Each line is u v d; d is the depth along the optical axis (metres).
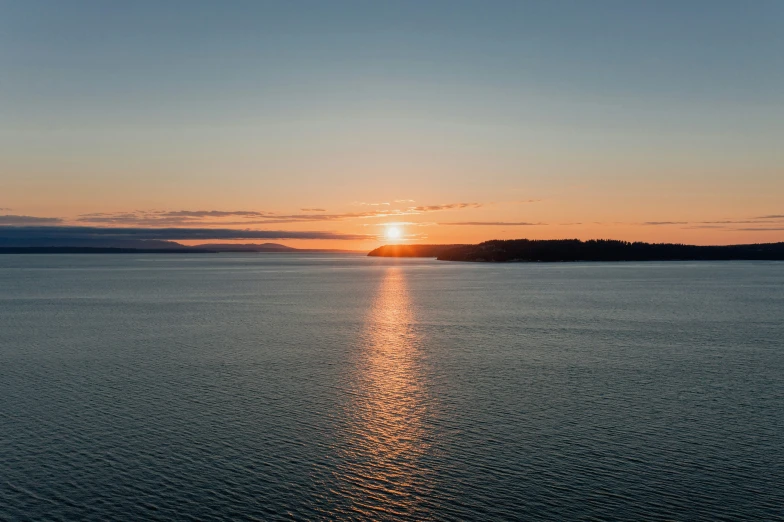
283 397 38.91
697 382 42.56
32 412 35.47
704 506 24.17
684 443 30.50
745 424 33.31
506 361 50.28
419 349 56.12
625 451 29.56
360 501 24.81
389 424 33.59
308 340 61.62
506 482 26.34
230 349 56.03
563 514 23.72
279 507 24.33
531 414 35.28
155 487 25.86
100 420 34.06
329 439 31.27
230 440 31.03
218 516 23.66
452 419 34.47
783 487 25.64
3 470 27.36
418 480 26.59
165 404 37.22
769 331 67.44
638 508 24.09
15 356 52.38
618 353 53.81
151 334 65.56
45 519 23.30
